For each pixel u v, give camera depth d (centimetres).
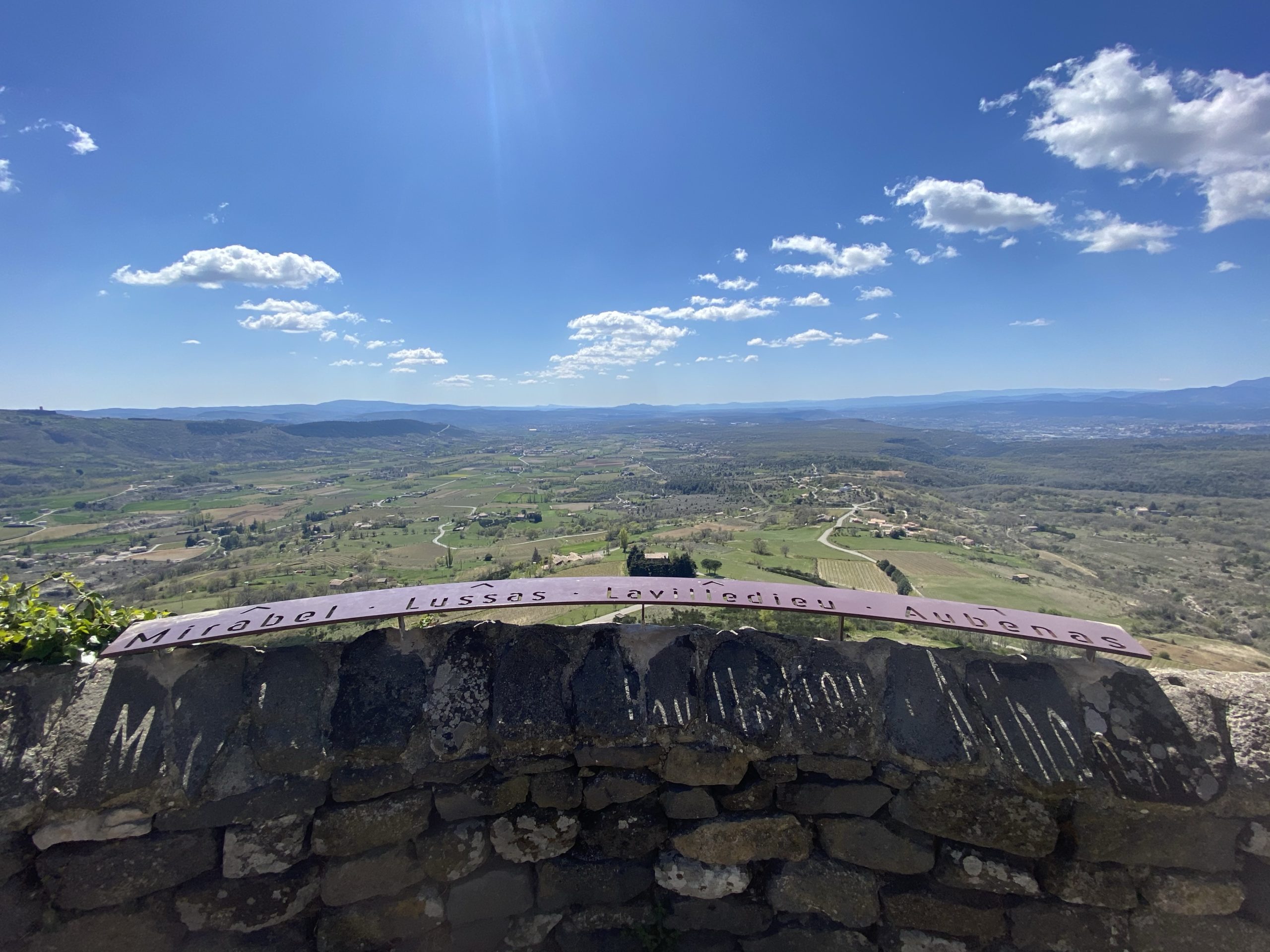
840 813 232
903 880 227
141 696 221
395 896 223
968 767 223
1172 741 221
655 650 248
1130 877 218
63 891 207
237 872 214
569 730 231
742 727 235
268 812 217
